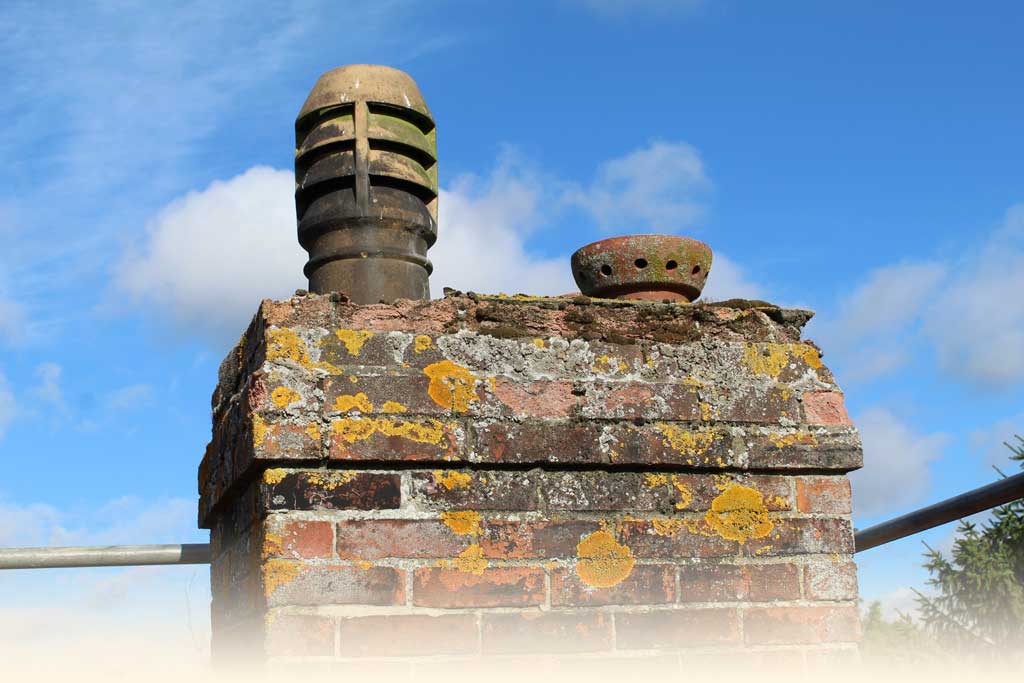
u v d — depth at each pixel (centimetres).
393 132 355
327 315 285
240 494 300
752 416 304
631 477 292
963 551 753
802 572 296
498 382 288
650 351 304
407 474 277
